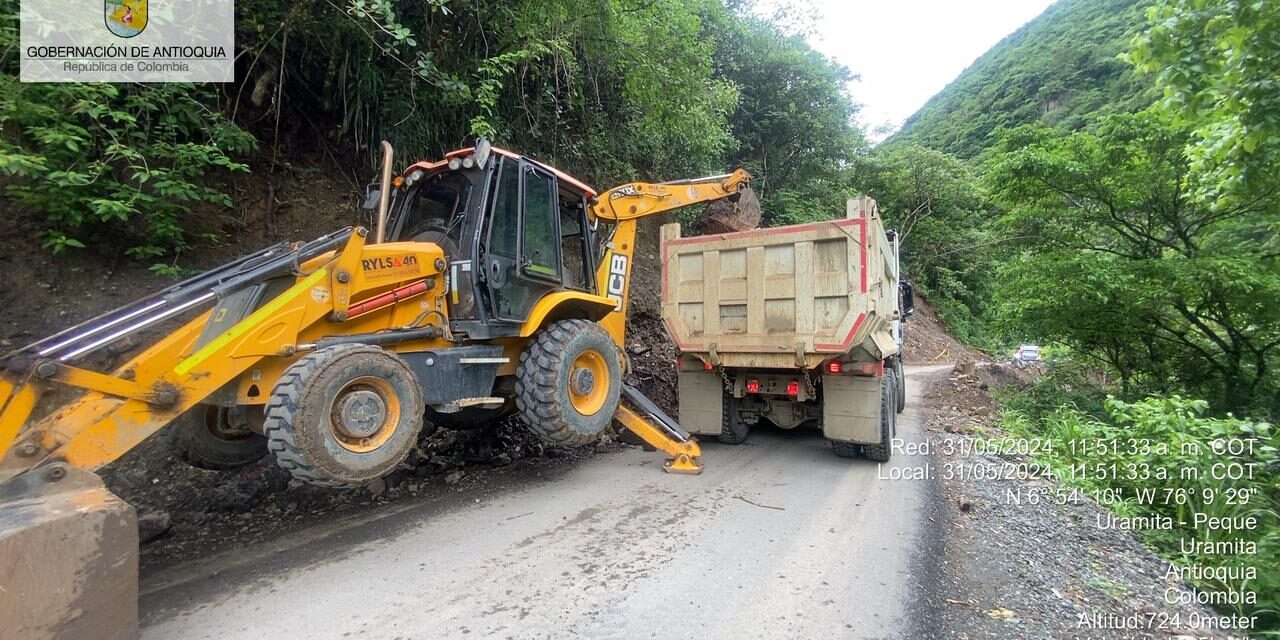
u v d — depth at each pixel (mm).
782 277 5609
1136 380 11531
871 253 5273
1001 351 25250
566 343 4473
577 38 8203
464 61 7246
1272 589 3646
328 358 3164
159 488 4203
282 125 6922
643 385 7918
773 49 17359
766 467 5547
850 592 3033
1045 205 10586
